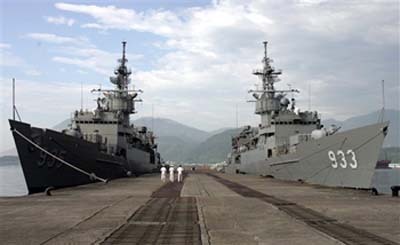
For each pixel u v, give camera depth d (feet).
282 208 58.23
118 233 39.65
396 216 50.06
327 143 102.83
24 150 94.89
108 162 140.36
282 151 148.66
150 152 250.57
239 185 111.45
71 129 141.79
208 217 49.73
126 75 203.82
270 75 195.52
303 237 37.45
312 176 113.39
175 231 40.65
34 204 64.28
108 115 172.04
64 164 108.06
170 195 80.23
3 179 250.78
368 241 35.53
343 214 51.90
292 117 169.78
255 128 216.95
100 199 71.97
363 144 90.07
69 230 41.22
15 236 38.32
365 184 90.22
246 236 38.06
